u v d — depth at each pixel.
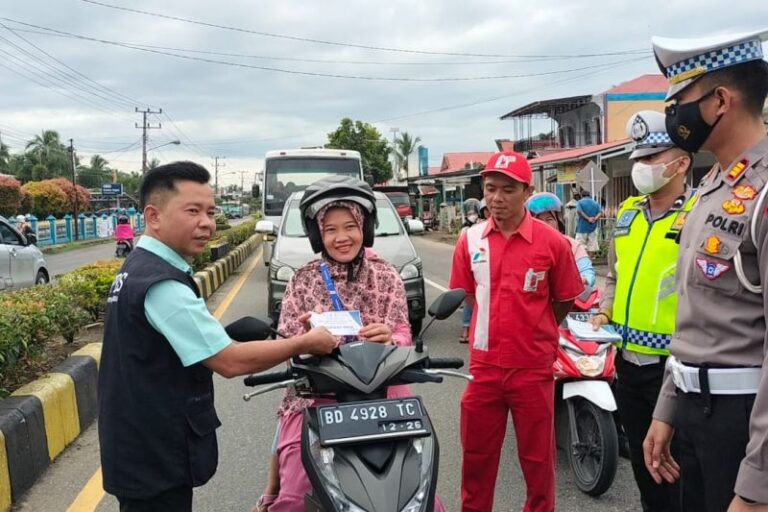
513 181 2.97
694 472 2.18
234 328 2.30
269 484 2.93
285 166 14.52
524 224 3.05
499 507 3.79
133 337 2.13
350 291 2.74
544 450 3.12
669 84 2.09
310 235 2.79
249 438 4.86
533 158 29.42
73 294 7.23
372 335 2.45
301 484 2.41
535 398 3.07
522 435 3.13
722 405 1.99
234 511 3.76
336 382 2.28
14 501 3.78
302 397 2.45
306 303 2.74
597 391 3.76
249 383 2.39
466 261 3.27
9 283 11.62
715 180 2.06
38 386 4.52
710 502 2.07
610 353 3.94
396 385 2.40
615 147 17.78
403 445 2.14
